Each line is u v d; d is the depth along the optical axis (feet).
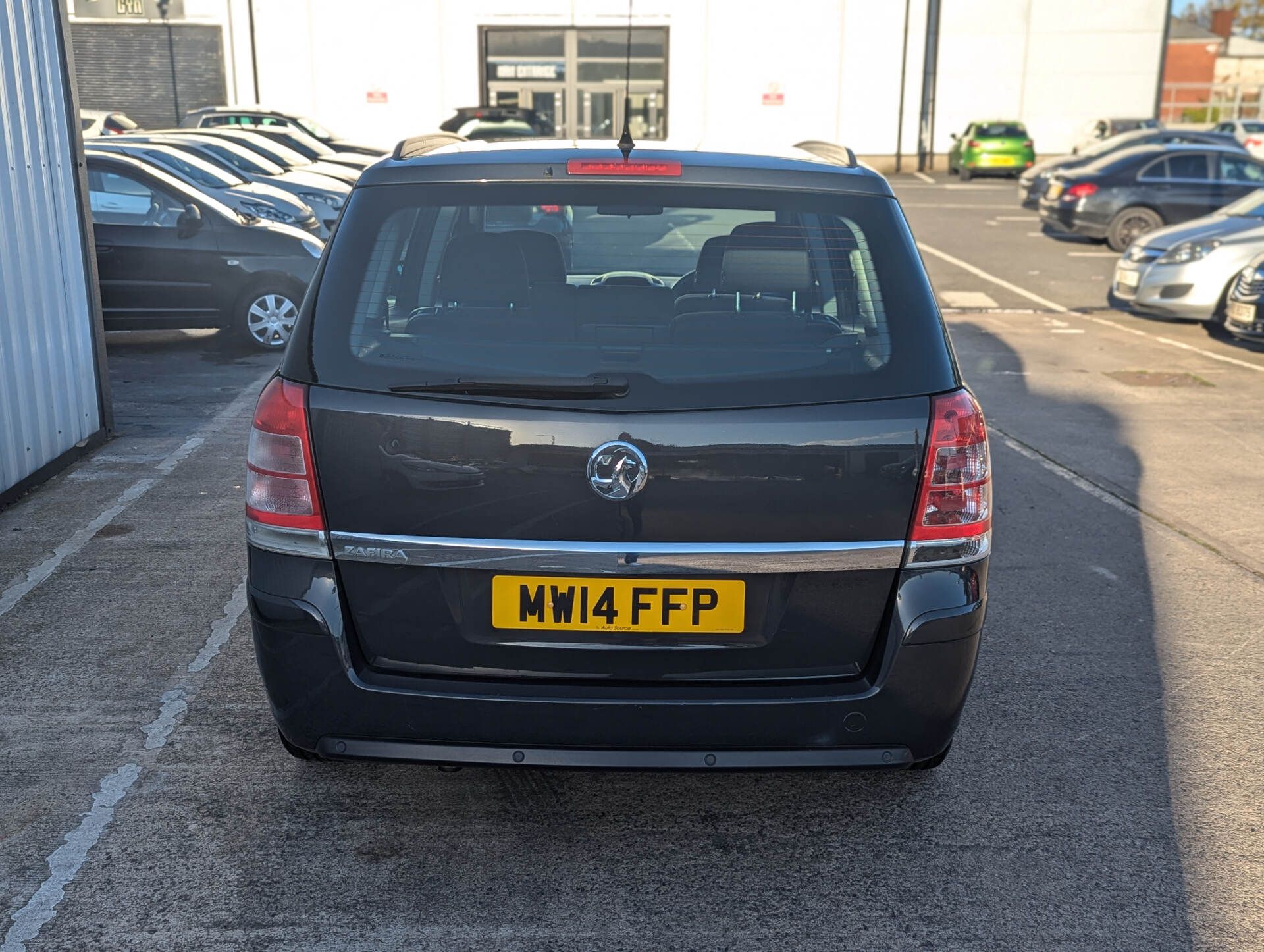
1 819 9.44
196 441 21.21
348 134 99.81
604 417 7.73
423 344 7.95
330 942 8.05
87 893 8.53
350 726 8.20
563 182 8.36
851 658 8.19
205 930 8.16
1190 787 10.34
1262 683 12.47
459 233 8.19
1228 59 173.06
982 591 8.35
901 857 9.21
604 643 8.02
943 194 86.12
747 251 8.21
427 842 9.27
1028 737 11.21
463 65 99.60
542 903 8.54
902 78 103.71
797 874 8.96
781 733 8.09
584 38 100.12
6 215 17.38
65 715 11.17
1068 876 9.00
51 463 18.92
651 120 102.53
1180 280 34.76
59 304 19.24
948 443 7.99
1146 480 20.17
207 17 96.58
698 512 7.81
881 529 8.00
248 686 11.82
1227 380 28.94
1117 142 67.26
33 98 18.37
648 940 8.16
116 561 15.20
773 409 7.81
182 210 30.25
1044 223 59.36
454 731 8.11
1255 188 54.39
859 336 8.07
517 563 7.88
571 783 10.19
